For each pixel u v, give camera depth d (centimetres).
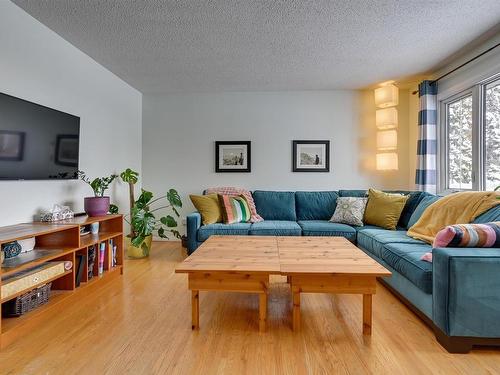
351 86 411
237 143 437
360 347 169
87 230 284
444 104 357
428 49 297
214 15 238
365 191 396
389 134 391
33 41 243
